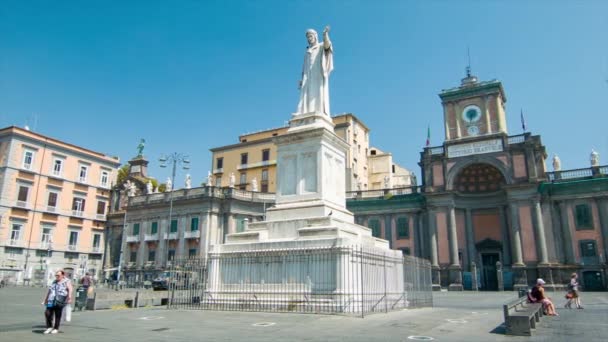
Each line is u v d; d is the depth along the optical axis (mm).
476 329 10953
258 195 52688
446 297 30062
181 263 18078
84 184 55469
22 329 10594
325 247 14281
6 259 46594
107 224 57500
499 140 44406
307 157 17094
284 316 12492
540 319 13812
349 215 17797
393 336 9312
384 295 14945
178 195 52156
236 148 67562
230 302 15086
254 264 15312
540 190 42031
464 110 47062
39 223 50062
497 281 43844
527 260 41094
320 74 18703
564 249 40562
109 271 54656
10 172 47938
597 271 38750
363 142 67625
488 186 46594
